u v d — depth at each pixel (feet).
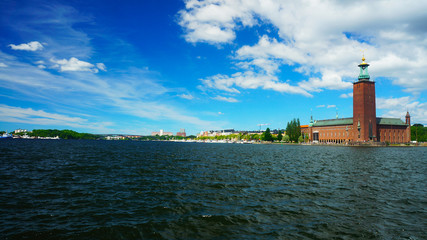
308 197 71.10
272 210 58.54
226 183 90.74
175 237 43.16
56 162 155.22
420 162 185.06
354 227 48.52
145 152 287.07
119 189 79.56
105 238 42.63
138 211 57.16
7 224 47.98
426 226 49.65
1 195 69.31
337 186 87.10
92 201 65.36
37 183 87.20
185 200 66.80
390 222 51.60
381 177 109.40
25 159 172.24
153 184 87.97
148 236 43.52
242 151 348.79
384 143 599.16
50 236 42.98
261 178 102.99
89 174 109.19
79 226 47.73
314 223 50.31
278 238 42.86
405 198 71.56
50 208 59.00
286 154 279.69
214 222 50.31
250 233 44.96
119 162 161.68
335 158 220.02
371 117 627.87
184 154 260.62
